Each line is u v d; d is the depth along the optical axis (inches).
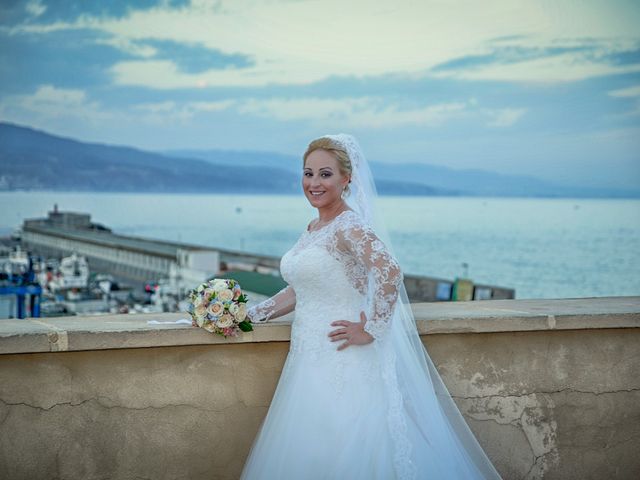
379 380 107.3
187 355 114.8
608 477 132.0
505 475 127.7
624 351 131.7
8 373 105.5
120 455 112.2
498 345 126.5
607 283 1588.3
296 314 112.3
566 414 129.9
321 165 111.0
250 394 118.5
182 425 115.3
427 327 119.7
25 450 107.1
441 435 109.2
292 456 105.7
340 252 107.7
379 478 103.3
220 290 109.0
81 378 109.3
